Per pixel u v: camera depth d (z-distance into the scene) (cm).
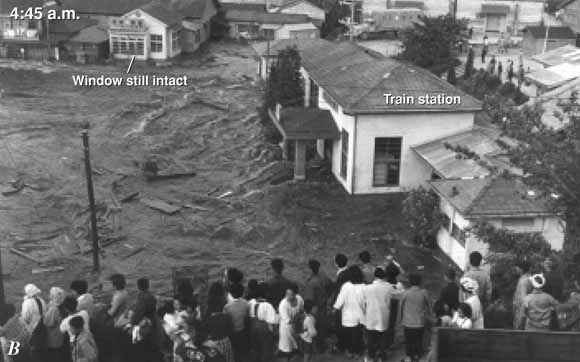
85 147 2925
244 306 1680
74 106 5744
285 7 8712
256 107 5712
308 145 4494
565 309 1586
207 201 3841
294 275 3031
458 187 3056
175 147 4806
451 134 3731
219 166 4444
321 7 8800
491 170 2136
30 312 1666
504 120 1950
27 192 3916
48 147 4669
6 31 7356
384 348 1802
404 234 3397
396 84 3841
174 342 1561
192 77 6856
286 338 1731
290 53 4881
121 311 1739
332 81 4075
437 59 5878
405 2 9156
